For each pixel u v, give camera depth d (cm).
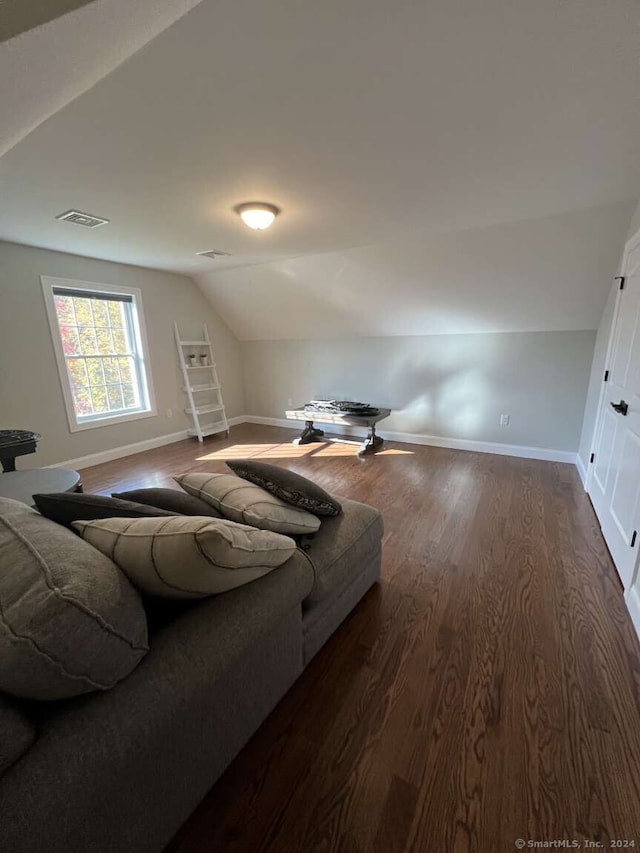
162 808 88
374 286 398
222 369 559
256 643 109
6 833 61
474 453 432
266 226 264
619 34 112
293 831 99
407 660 151
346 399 518
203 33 108
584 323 359
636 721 126
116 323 423
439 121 157
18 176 197
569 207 250
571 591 192
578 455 381
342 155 182
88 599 74
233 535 96
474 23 108
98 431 407
